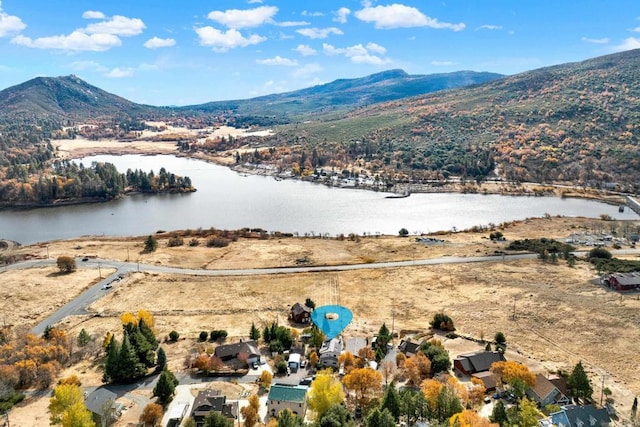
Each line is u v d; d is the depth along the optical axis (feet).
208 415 249.55
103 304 445.78
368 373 282.77
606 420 257.75
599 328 381.81
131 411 278.26
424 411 258.16
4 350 323.57
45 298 454.81
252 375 320.70
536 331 381.19
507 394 292.40
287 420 231.71
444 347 353.72
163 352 326.24
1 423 264.31
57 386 288.30
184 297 465.06
